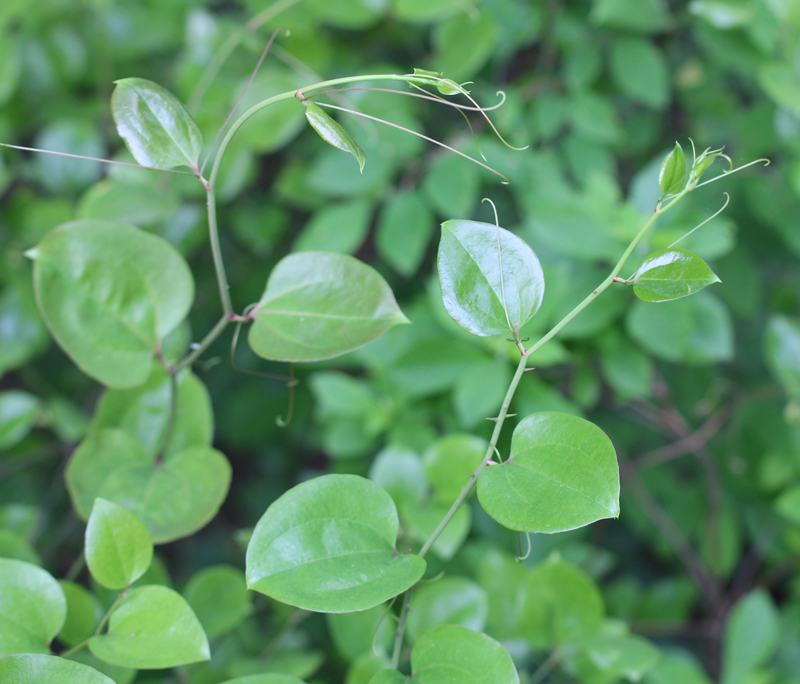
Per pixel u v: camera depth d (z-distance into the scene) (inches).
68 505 47.6
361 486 22.8
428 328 36.1
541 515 21.7
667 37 46.9
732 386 47.3
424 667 22.7
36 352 39.6
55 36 45.3
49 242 24.1
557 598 27.3
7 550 26.2
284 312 23.9
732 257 44.4
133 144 22.7
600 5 39.9
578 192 42.6
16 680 21.7
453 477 28.3
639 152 48.9
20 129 45.4
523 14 42.1
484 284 22.6
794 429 42.2
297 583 22.0
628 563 52.3
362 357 36.4
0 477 44.9
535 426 22.3
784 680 38.4
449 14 38.2
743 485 45.7
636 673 27.4
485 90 42.2
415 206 37.7
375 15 39.5
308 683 29.5
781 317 37.4
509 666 22.3
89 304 24.5
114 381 24.6
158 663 22.6
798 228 41.2
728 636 37.9
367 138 38.2
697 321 35.4
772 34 39.1
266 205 46.4
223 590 27.4
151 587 23.2
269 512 22.3
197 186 38.3
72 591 25.0
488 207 44.8
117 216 34.8
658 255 22.0
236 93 39.2
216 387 51.8
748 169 42.9
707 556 46.1
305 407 49.7
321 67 42.3
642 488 46.1
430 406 36.9
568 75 42.4
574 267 38.0
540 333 32.5
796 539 42.8
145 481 25.5
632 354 36.0
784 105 38.1
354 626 27.9
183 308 25.0
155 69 50.4
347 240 37.8
